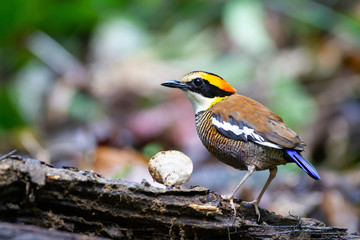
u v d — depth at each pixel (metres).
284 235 6.32
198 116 8.09
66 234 5.23
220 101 7.94
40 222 5.31
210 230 5.82
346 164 14.02
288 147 6.95
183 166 6.50
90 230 5.55
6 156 5.39
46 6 16.86
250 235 6.25
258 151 7.21
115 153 12.52
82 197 5.48
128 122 15.11
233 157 7.45
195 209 5.76
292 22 18.02
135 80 16.91
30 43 17.50
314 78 16.67
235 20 16.77
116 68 17.41
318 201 10.67
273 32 17.78
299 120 14.67
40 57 17.44
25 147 13.60
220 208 6.26
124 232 5.63
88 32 18.52
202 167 13.10
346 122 14.66
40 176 5.22
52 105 16.23
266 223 6.46
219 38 18.02
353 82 16.06
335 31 17.55
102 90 16.89
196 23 18.62
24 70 17.06
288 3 18.25
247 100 7.79
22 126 15.11
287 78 15.89
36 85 16.66
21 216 5.26
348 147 14.27
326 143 14.50
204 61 17.20
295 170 11.91
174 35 18.42
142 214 5.67
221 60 17.08
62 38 18.22
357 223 10.19
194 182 11.94
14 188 5.18
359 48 16.89
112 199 5.56
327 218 10.40
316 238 6.47
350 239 6.49
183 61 17.48
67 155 13.01
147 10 19.36
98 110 16.30
